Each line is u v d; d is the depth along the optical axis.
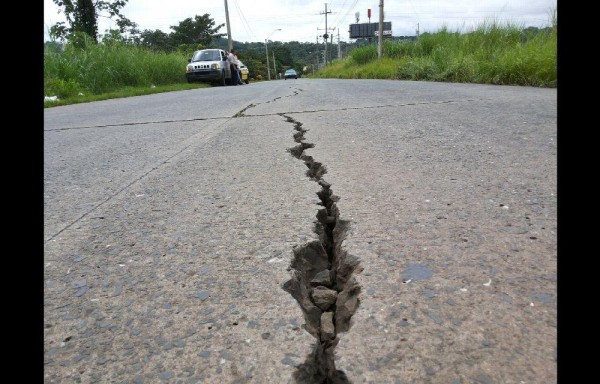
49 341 0.87
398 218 1.42
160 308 0.98
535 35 7.62
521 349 0.79
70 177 2.19
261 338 0.86
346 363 0.77
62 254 1.28
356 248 1.22
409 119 3.41
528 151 2.19
